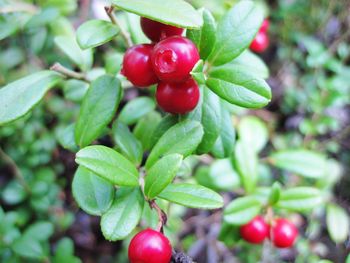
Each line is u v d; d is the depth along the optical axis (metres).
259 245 0.14
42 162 0.13
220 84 0.07
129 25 0.08
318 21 0.18
